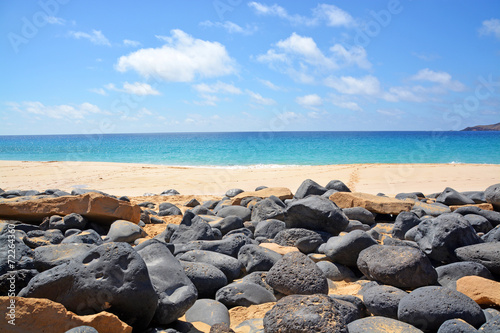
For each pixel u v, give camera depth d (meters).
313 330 3.15
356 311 3.98
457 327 3.45
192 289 4.02
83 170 20.95
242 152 38.56
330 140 65.12
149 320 3.60
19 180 17.23
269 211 8.44
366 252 5.30
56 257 4.78
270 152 37.78
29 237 6.24
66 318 3.11
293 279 4.56
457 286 4.49
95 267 3.50
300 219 7.08
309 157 32.44
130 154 36.94
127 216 7.93
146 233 7.80
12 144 65.81
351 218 8.25
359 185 15.48
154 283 4.06
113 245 3.61
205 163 28.31
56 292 3.51
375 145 48.06
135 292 3.42
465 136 83.00
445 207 9.10
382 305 4.11
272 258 5.51
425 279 4.74
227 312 4.20
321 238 6.52
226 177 18.28
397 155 33.62
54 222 7.23
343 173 19.34
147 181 17.12
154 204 11.11
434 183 15.87
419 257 4.79
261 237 7.20
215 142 65.06
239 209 8.95
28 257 5.00
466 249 5.43
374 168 21.56
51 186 15.56
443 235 5.68
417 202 9.44
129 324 3.50
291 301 3.54
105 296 3.40
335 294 4.50
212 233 6.84
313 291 4.48
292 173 19.58
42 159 31.83
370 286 4.81
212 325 3.69
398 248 5.05
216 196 13.23
